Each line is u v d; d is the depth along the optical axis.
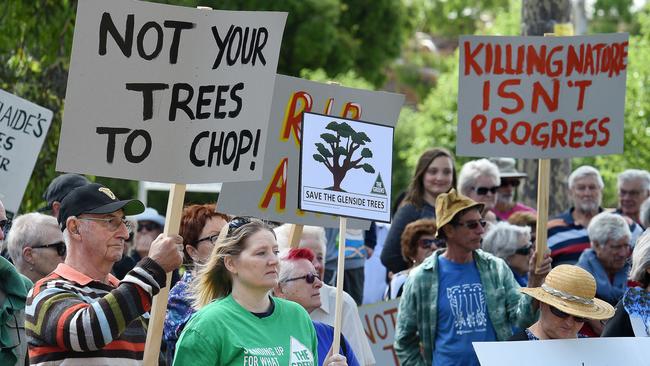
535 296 11.29
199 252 11.95
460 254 13.22
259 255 9.66
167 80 9.66
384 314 14.99
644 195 18.92
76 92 9.41
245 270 9.66
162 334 10.45
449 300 13.09
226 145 9.90
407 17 50.50
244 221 9.88
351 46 44.50
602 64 13.80
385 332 15.01
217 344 9.43
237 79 9.93
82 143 9.45
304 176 10.73
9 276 9.49
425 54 63.44
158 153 9.64
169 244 9.46
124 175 9.57
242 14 9.90
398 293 15.15
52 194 12.96
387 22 47.28
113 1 9.48
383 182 11.09
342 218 10.82
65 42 19.58
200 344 9.42
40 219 12.06
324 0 42.12
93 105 9.46
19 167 13.64
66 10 19.48
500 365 10.96
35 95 19.28
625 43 13.77
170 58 9.66
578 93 13.83
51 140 19.36
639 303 11.59
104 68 9.49
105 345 9.34
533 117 13.84
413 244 15.09
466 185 17.20
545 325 11.34
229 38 9.85
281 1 41.12
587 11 75.25
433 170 16.20
